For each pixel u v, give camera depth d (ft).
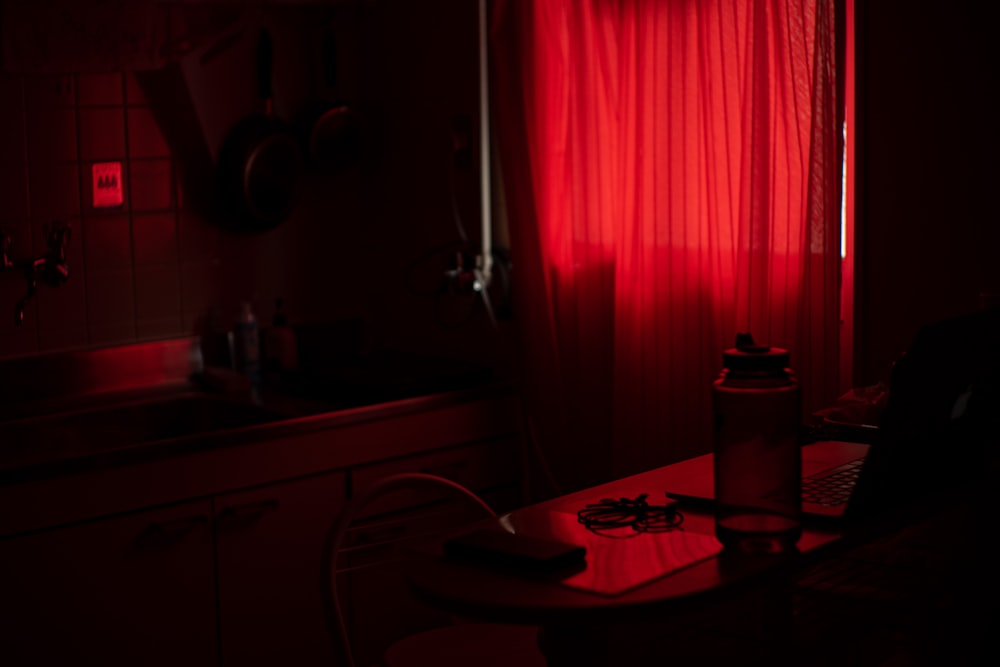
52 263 9.22
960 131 7.33
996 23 7.11
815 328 7.77
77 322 9.61
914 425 4.76
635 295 8.80
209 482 8.30
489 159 10.30
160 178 9.96
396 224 11.16
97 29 9.25
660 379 8.72
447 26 10.38
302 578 8.84
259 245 10.70
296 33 10.71
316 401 9.71
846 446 6.34
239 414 9.62
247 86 10.33
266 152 10.23
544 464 9.66
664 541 4.81
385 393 9.43
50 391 9.37
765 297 8.03
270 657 8.72
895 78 7.58
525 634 6.38
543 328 9.48
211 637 8.39
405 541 9.33
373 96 11.23
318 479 8.89
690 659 4.92
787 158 7.80
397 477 5.97
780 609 4.88
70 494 7.66
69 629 7.72
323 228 11.19
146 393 9.82
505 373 10.34
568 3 9.05
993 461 5.59
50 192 9.35
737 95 8.06
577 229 9.27
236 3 10.07
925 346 4.63
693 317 8.54
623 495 5.60
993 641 5.34
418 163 10.85
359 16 11.21
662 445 8.77
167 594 8.16
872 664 5.17
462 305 10.63
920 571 5.47
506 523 5.16
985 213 7.27
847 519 4.82
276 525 8.67
